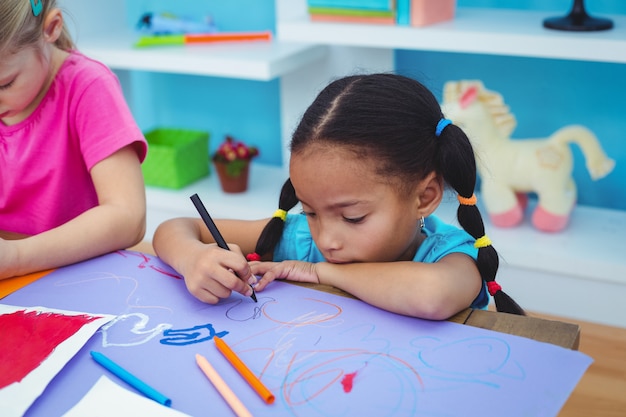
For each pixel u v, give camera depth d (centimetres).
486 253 94
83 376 73
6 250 94
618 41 160
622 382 160
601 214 205
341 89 90
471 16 193
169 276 94
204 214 95
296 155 89
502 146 193
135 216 109
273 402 68
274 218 108
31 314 84
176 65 205
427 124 92
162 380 72
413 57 219
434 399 67
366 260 91
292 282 92
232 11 240
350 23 186
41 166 123
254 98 244
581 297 184
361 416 65
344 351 75
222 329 80
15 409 68
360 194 87
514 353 74
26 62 106
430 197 94
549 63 204
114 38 234
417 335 78
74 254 99
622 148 204
